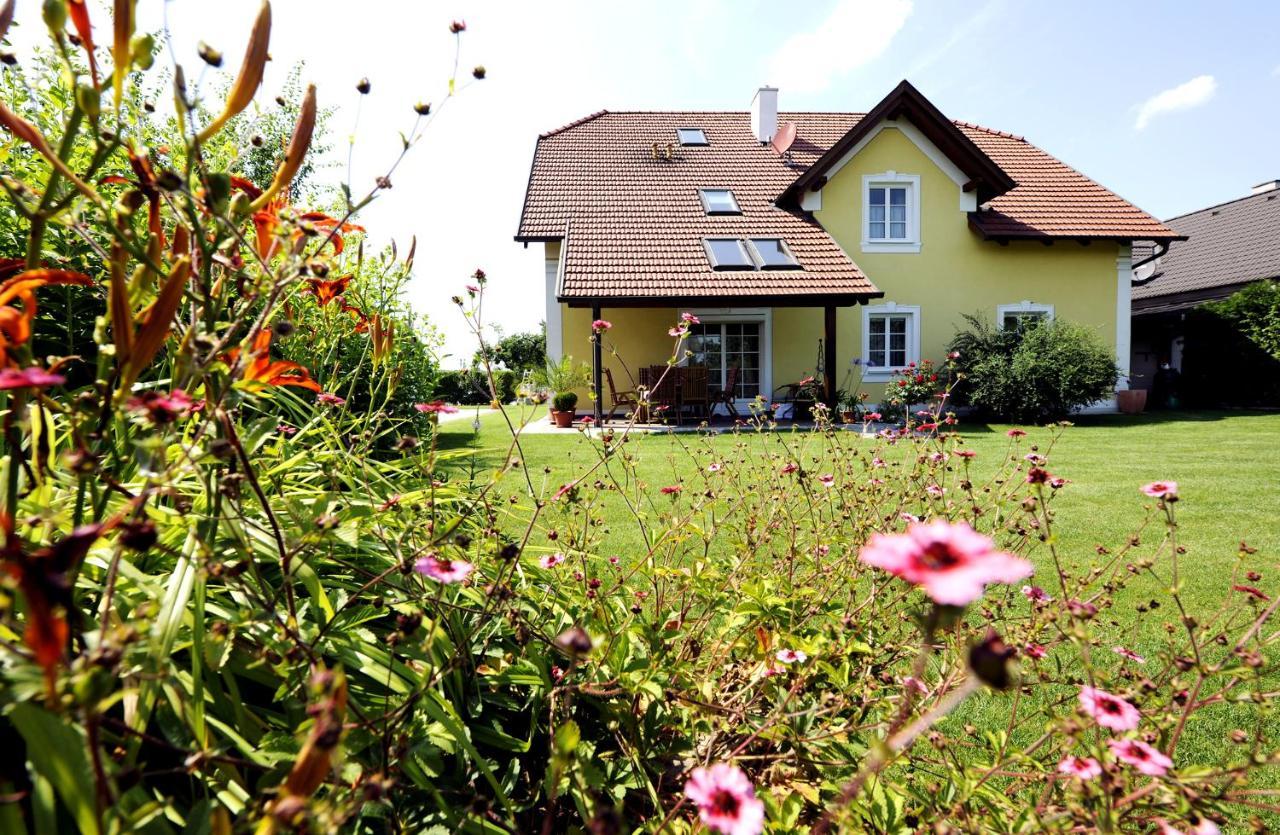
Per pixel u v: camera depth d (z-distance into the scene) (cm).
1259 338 1369
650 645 132
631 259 1048
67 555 46
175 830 77
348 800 66
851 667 146
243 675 93
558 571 160
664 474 496
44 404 69
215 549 90
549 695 106
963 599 42
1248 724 180
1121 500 462
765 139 1396
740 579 178
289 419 194
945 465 206
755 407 289
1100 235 1178
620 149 1366
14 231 186
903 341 1227
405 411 415
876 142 1196
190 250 81
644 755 117
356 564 125
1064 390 1054
